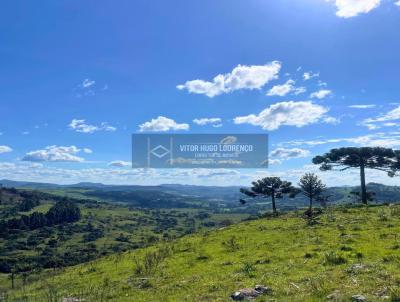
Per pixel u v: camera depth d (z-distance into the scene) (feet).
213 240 134.31
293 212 204.74
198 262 96.89
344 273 62.28
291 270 71.56
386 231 106.63
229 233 147.33
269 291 58.23
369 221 131.95
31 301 73.56
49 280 111.96
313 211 188.03
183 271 87.76
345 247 85.87
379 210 164.96
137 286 79.25
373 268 62.75
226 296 59.52
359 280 56.65
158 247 142.61
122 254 145.89
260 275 71.31
